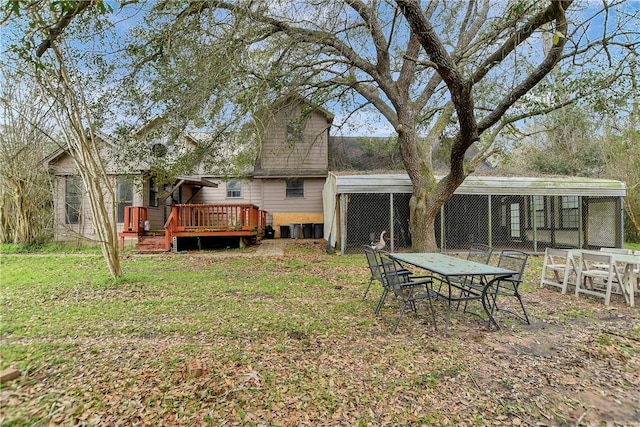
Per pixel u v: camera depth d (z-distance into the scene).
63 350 3.61
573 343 3.87
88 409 2.58
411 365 3.31
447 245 12.92
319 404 2.66
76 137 6.28
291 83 9.05
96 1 3.10
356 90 10.83
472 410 2.62
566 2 5.40
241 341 3.85
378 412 2.58
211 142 9.96
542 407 2.66
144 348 3.67
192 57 6.68
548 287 6.56
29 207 11.77
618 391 2.90
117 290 6.13
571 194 11.23
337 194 11.08
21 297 5.67
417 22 5.91
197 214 11.80
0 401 2.67
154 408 2.60
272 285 6.54
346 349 3.67
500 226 13.79
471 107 6.90
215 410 2.57
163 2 5.68
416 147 9.88
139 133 8.58
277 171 15.70
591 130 13.67
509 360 3.45
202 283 6.71
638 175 12.50
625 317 4.79
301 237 15.68
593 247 12.24
